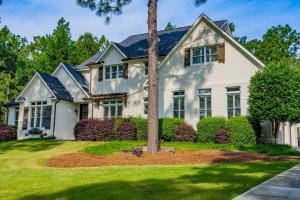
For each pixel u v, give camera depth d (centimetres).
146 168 1095
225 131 1936
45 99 2778
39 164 1294
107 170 1063
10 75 4512
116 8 1845
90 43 4869
